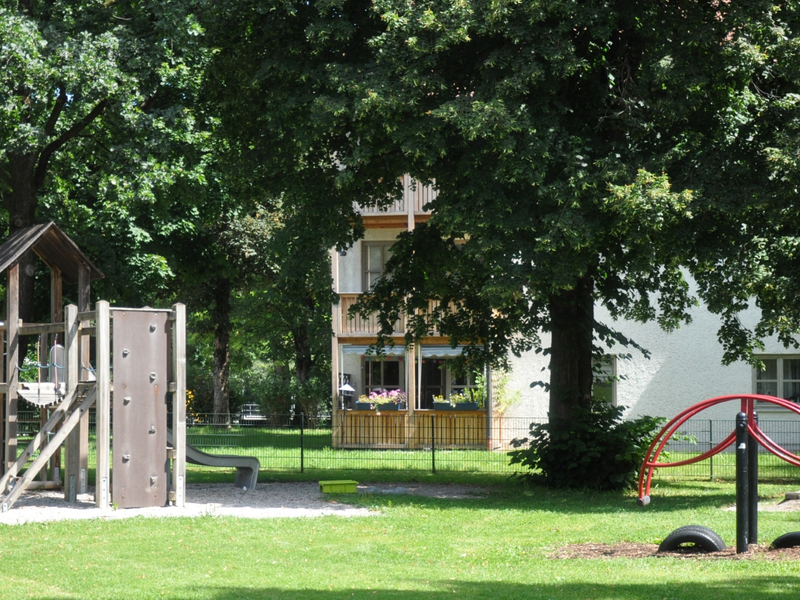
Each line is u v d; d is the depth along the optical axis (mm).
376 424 27281
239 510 12883
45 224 14109
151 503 13070
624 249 14945
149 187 16812
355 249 30078
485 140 13750
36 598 7230
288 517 12117
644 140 14656
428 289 18578
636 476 16422
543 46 13344
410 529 11352
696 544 9445
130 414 12969
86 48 16062
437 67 14055
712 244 13859
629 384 27297
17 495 12594
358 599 7168
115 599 7203
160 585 7793
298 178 16203
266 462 21312
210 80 17422
